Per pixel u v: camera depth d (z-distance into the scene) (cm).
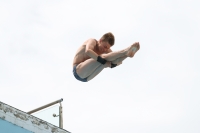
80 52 780
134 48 687
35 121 941
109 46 767
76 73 775
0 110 886
